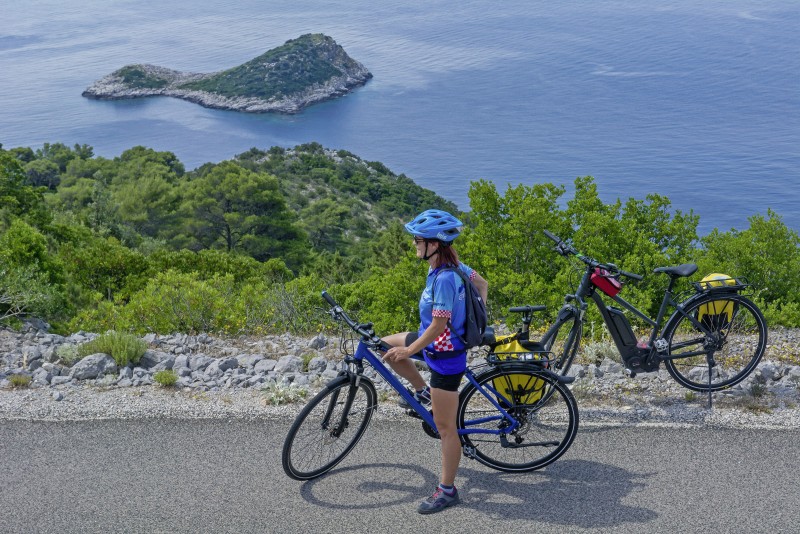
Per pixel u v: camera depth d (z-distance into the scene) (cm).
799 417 502
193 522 389
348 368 439
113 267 2655
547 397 446
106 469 447
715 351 559
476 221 1510
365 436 492
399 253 7581
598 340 705
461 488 428
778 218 1650
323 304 1019
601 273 521
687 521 385
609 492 416
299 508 404
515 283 1288
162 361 633
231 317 864
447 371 400
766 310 1201
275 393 550
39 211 5119
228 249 9962
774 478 426
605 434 488
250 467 450
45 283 1074
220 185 10206
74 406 532
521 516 395
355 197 17400
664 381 571
